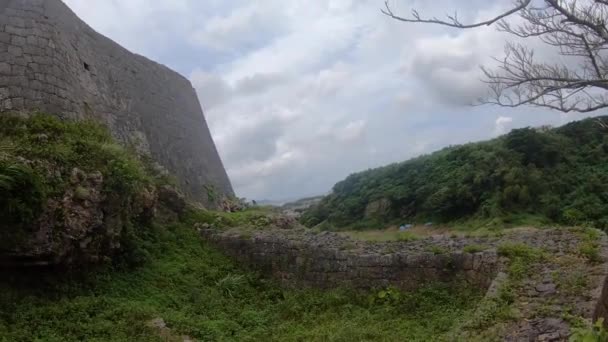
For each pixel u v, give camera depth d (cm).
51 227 705
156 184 1141
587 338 434
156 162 1291
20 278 695
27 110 891
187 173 1528
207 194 1581
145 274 877
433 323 735
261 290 977
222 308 862
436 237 1019
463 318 703
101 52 1267
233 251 1075
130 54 1423
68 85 1005
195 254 1035
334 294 900
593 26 398
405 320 776
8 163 674
